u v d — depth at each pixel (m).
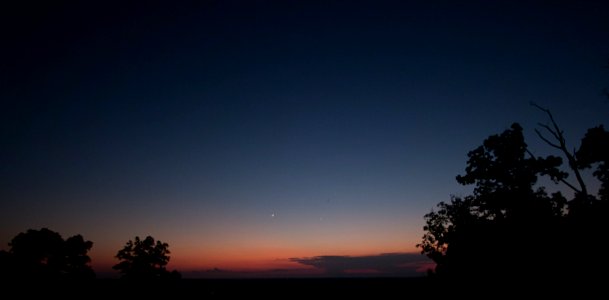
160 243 79.25
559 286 31.72
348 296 86.69
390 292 81.56
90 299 62.72
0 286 58.66
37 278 61.00
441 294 39.91
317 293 103.25
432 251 43.00
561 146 32.72
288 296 97.00
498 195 36.78
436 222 41.69
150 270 77.31
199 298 83.00
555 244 33.16
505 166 36.53
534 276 33.34
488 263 36.34
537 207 35.03
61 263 63.34
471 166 38.25
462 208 40.12
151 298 72.38
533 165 35.09
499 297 34.78
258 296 97.44
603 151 30.92
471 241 38.00
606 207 31.72
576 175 32.34
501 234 35.97
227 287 141.00
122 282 74.62
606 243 30.88
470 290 36.97
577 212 33.06
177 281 80.50
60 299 59.75
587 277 30.81
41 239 62.09
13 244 61.78
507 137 36.34
